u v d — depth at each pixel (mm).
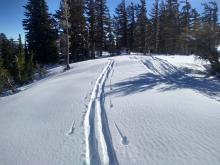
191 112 10812
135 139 8258
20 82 35375
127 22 61375
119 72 23250
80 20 48844
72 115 11461
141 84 17328
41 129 10031
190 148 7465
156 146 7680
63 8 34375
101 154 7406
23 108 13758
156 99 13117
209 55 25594
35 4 49062
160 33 59469
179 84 17547
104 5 53188
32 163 7289
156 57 34062
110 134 8766
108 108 11938
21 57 38062
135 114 10766
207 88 16391
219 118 9992
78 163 7062
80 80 21062
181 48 56094
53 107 13203
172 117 10211
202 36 25969
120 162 6844
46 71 39562
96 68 27406
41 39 49188
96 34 53156
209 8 34188
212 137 8195
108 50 64375
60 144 8430
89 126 9914
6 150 8328
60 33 48625
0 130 10391
